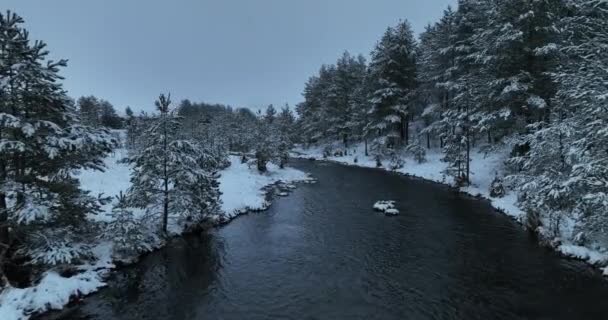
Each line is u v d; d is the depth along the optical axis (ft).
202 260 45.37
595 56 49.06
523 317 31.94
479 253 47.06
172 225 55.11
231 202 70.54
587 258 42.68
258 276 40.83
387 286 38.27
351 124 178.40
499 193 74.79
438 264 43.93
